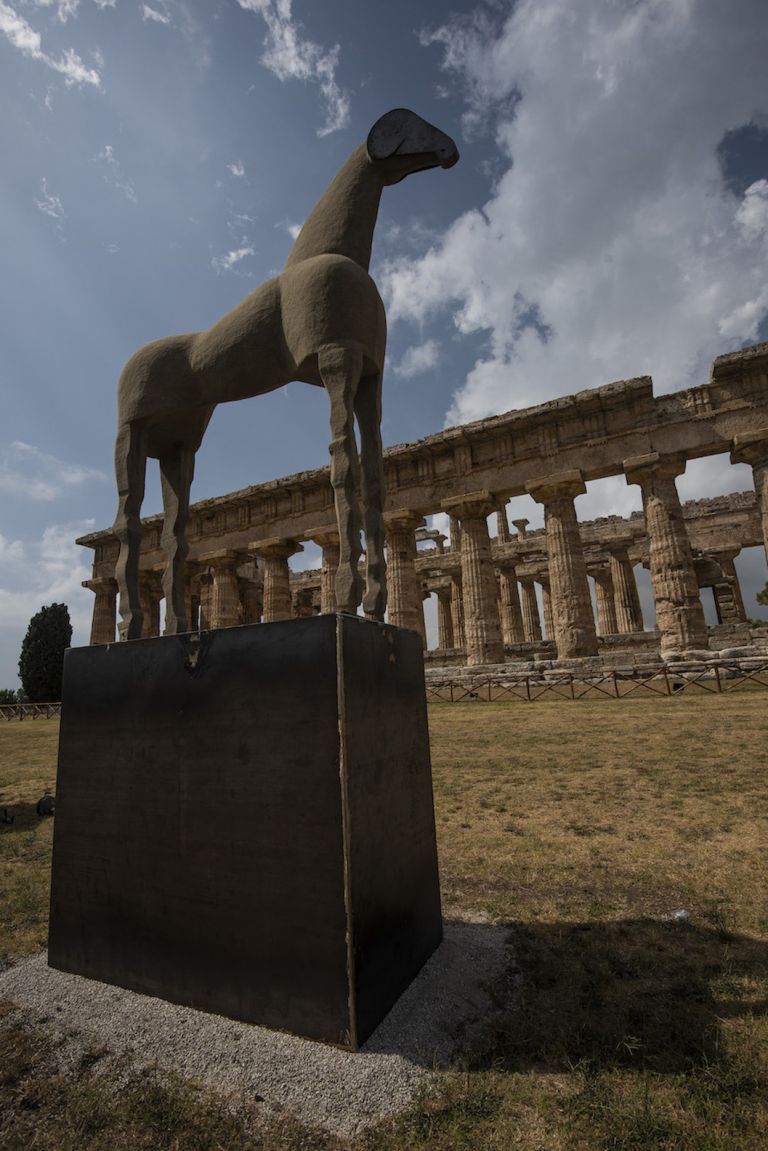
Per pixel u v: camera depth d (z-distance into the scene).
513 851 6.13
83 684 4.28
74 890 4.08
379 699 3.70
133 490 5.27
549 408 26.64
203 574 48.00
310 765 3.24
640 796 7.75
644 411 25.83
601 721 14.50
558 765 9.96
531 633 46.38
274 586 34.19
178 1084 2.86
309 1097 2.71
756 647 21.23
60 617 44.12
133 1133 2.59
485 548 28.73
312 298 4.47
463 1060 2.91
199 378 5.19
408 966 3.64
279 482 33.78
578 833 6.53
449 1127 2.51
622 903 4.79
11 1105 2.82
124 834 3.89
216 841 3.50
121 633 5.01
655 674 21.23
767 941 4.02
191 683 3.74
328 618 3.32
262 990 3.25
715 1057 2.88
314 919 3.12
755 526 37.50
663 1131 2.44
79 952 3.99
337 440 4.34
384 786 3.62
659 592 24.64
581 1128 2.48
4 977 4.04
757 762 9.05
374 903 3.30
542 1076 2.81
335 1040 3.00
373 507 4.78
